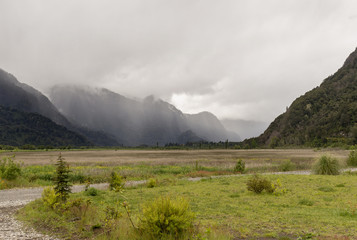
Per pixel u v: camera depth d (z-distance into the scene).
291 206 12.53
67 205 10.98
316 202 13.33
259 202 13.66
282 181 21.36
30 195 17.62
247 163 52.62
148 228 7.32
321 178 22.69
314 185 19.06
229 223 9.23
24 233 8.41
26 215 10.77
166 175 35.31
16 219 10.38
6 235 8.20
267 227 8.66
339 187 17.89
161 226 7.23
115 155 103.88
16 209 12.50
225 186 20.52
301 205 12.71
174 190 18.84
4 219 10.45
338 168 27.16
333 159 27.34
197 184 22.58
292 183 20.25
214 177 31.00
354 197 14.15
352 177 23.42
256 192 16.88
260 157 79.75
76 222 9.47
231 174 35.62
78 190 21.27
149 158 78.94
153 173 36.81
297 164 46.81
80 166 46.50
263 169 41.12
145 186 23.31
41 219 9.96
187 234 7.14
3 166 24.25
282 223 9.17
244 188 19.16
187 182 25.41
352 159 41.19
